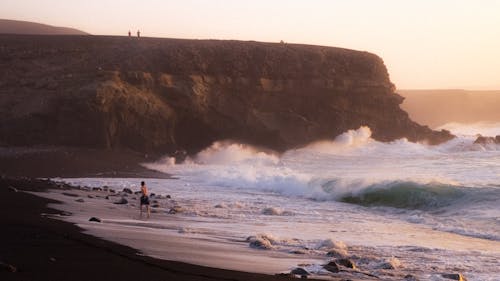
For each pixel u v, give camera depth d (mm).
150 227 17469
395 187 27719
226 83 57469
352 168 44250
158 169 45625
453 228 20797
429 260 14578
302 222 21328
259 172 38812
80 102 50344
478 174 35375
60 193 25969
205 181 37344
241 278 10633
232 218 21500
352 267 12922
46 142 50438
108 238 13820
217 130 55844
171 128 54312
